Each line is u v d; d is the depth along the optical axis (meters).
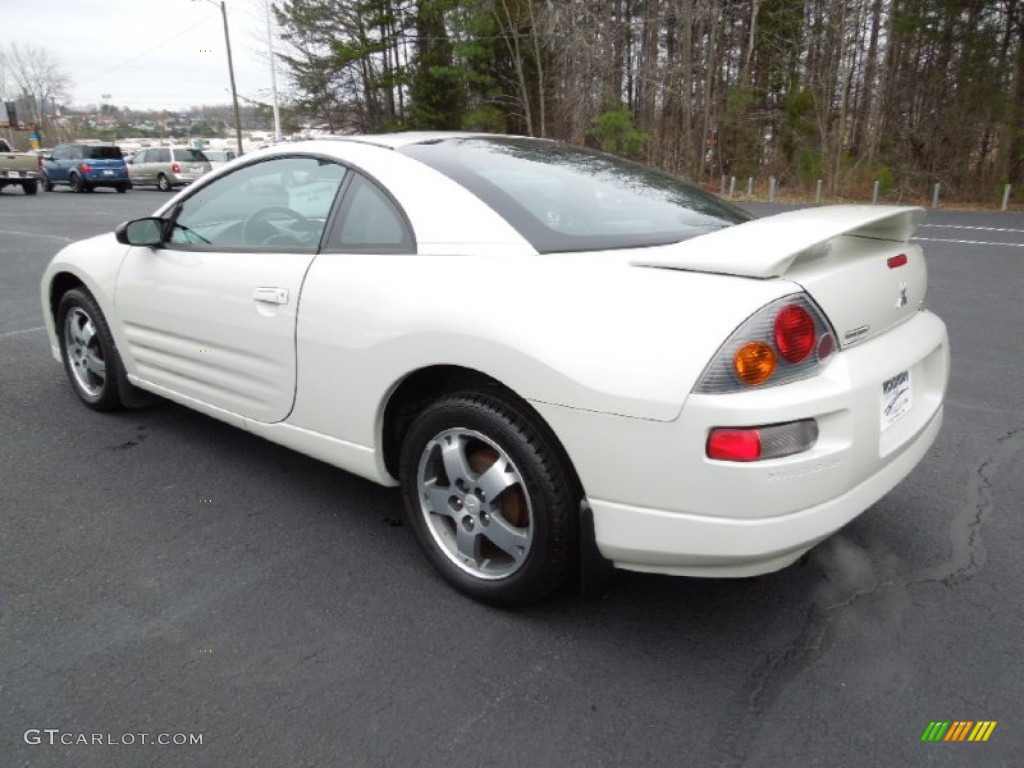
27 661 2.23
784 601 2.55
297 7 36.06
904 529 3.01
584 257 2.27
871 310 2.20
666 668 2.22
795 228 2.12
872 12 24.20
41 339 6.00
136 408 4.36
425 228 2.51
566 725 2.00
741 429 1.87
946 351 2.67
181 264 3.29
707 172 30.31
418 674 2.20
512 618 2.46
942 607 2.51
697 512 1.96
